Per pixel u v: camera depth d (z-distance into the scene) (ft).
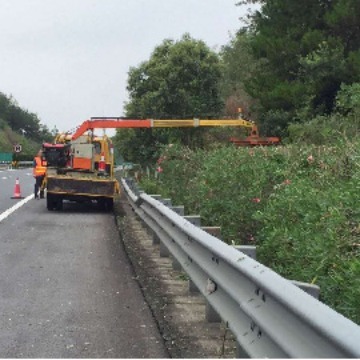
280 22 83.66
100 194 64.44
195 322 20.56
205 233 20.94
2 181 134.31
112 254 35.47
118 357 17.02
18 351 17.47
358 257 19.75
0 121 548.72
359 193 22.76
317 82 74.59
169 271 29.84
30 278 28.07
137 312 21.94
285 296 11.60
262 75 82.94
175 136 112.16
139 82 128.16
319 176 32.17
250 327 14.35
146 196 42.34
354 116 58.29
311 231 22.97
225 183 36.65
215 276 17.84
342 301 18.19
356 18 73.15
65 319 20.98
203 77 124.88
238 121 75.56
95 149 69.26
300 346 10.82
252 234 33.27
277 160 39.73
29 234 44.83
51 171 69.21
